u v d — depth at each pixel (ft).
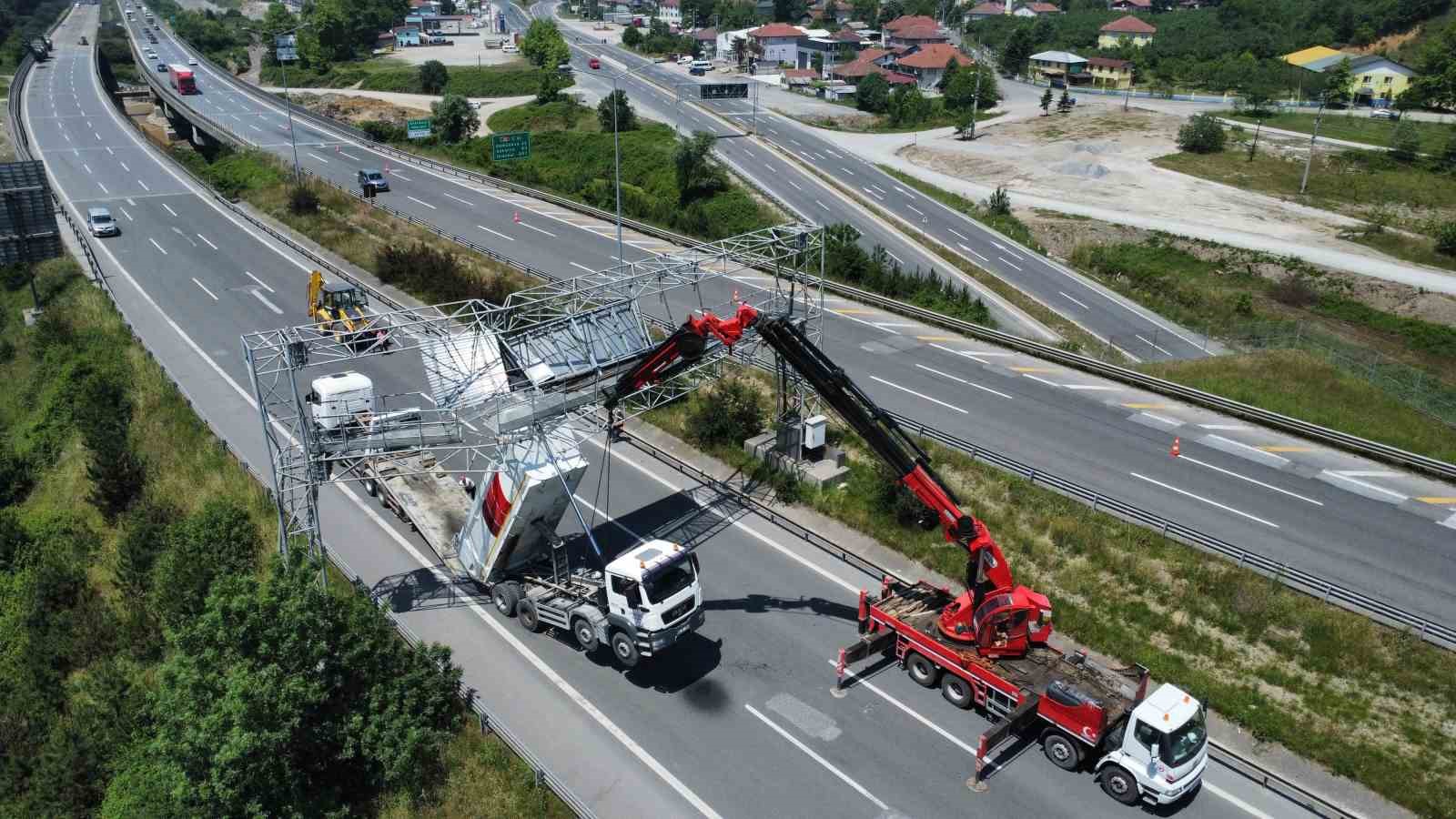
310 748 75.00
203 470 128.98
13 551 123.75
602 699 86.84
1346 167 328.49
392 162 326.24
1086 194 318.04
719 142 368.27
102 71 496.64
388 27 623.36
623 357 106.83
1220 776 78.33
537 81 481.87
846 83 493.36
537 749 80.53
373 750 75.20
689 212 255.50
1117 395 148.66
